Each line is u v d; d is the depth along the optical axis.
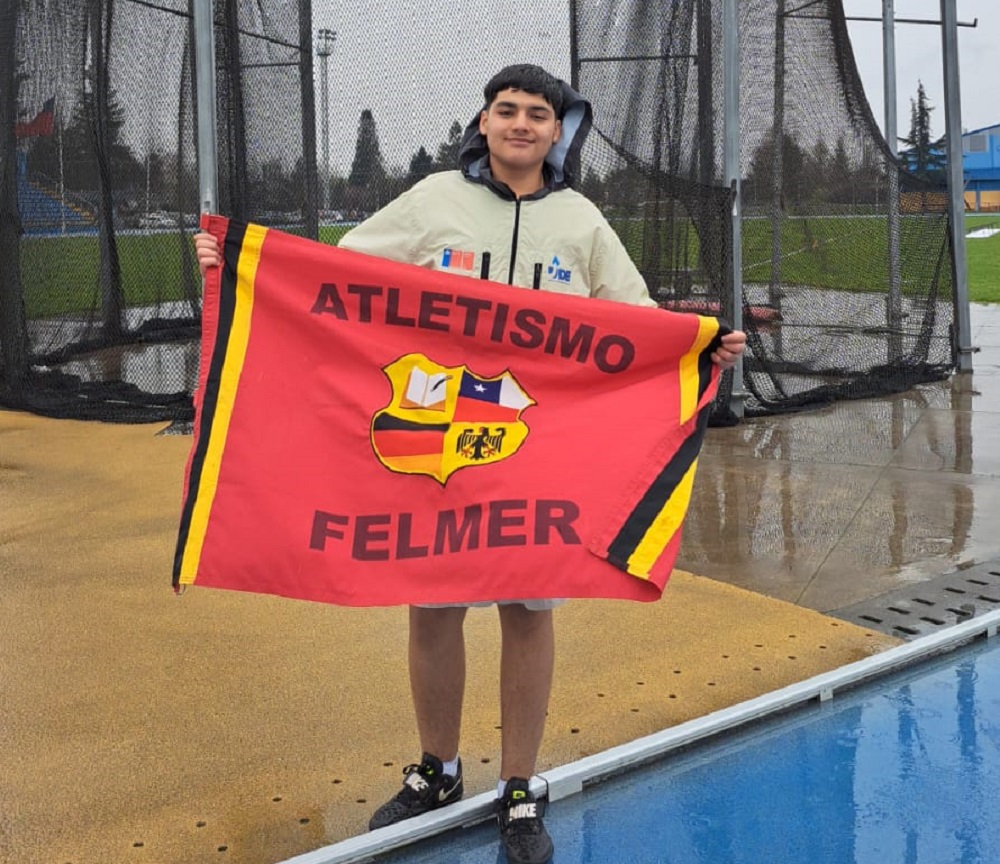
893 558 5.04
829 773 3.14
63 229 8.91
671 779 3.11
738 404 8.02
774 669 3.79
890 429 7.87
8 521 5.49
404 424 2.72
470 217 2.73
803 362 9.05
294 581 2.66
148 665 3.79
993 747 3.27
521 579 2.68
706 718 3.31
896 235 9.80
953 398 9.11
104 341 9.20
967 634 3.98
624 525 2.74
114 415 8.01
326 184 8.09
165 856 2.69
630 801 3.00
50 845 2.73
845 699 3.59
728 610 4.34
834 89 9.21
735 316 7.79
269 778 3.05
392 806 2.83
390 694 3.57
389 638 4.04
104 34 8.91
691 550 5.18
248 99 8.03
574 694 3.58
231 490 2.67
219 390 2.70
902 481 6.41
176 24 9.28
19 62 8.60
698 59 7.77
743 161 8.48
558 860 2.74
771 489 6.26
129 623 4.17
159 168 9.45
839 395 9.00
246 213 8.08
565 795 3.01
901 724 3.42
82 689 3.60
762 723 3.43
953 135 10.29
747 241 8.59
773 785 3.08
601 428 2.81
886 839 2.82
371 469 2.71
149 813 2.88
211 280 2.73
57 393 8.52
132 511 5.67
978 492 6.16
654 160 7.78
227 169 7.92
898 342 9.81
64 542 5.16
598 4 7.64
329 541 2.67
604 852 2.78
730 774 3.14
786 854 2.76
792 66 8.80
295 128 8.05
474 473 2.73
